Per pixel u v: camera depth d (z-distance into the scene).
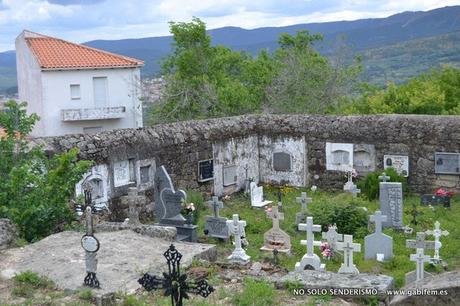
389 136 18.14
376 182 17.17
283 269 10.34
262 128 19.98
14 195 11.07
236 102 29.30
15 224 10.60
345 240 10.87
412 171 18.00
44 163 12.13
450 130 17.31
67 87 32.84
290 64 30.75
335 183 19.11
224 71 35.38
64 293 7.82
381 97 25.92
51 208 11.05
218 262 10.03
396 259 11.86
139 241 10.30
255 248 13.24
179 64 34.00
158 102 30.61
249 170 19.89
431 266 11.34
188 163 17.64
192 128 17.97
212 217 14.27
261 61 35.50
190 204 13.84
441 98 24.55
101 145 15.09
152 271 8.62
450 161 17.38
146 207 16.39
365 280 7.98
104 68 33.59
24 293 7.77
